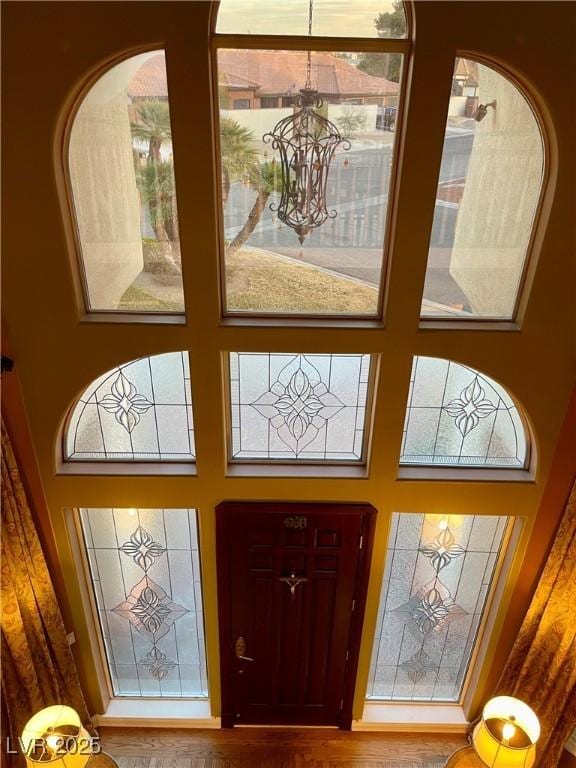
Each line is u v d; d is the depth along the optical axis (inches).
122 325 122.5
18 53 100.2
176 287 123.6
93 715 170.6
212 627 157.8
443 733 171.6
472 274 122.3
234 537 146.9
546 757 155.3
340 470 141.3
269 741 169.2
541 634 147.2
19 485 131.9
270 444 141.4
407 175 109.4
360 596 153.3
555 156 109.9
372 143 110.7
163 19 98.7
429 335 123.4
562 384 128.3
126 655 168.7
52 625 147.1
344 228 117.9
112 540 151.9
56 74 101.7
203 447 135.0
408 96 104.4
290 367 132.6
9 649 138.8
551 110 105.4
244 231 117.9
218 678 164.7
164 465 141.2
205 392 129.2
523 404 130.1
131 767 161.6
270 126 109.2
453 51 101.0
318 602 156.1
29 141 106.3
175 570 155.7
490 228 118.3
